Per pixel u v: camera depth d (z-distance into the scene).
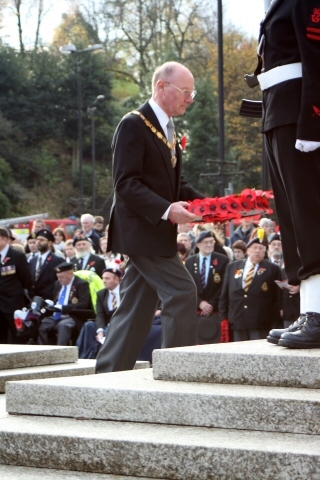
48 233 17.80
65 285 15.51
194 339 7.95
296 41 5.76
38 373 7.93
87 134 74.44
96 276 15.56
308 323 5.75
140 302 8.24
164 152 8.11
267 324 14.57
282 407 5.12
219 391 5.36
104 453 5.23
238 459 4.87
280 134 5.81
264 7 6.43
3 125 71.50
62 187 72.31
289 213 6.05
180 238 16.98
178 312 7.90
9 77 72.31
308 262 5.77
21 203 70.12
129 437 5.20
